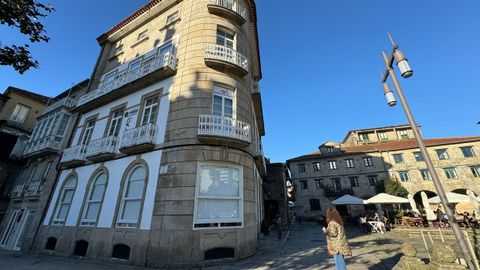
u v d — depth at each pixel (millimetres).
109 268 8141
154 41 15156
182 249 8086
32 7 6844
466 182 27031
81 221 11477
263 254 9570
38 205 14242
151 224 8852
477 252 6375
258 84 18891
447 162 28562
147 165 10305
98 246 10000
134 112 12656
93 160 12844
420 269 5492
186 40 12672
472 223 15047
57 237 11992
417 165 29516
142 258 8391
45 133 17656
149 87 12766
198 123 10156
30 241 13008
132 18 17922
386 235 14336
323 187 32688
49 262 9531
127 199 10328
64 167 14711
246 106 12078
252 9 16750
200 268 7664
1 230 16734
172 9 15594
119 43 18516
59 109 17688
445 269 4891
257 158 14852
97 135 14086
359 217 19203
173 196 8961
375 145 34938
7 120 22281
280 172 27250
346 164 32906
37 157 17969
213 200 9273
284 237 15039
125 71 15781
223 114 11023
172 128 10375
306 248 10508
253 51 19219
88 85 17547
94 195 11953
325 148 36875
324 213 31359
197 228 8469
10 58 6762
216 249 8477
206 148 9773
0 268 8383
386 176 30266
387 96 6328
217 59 11336
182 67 11758
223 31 13266
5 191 19719
